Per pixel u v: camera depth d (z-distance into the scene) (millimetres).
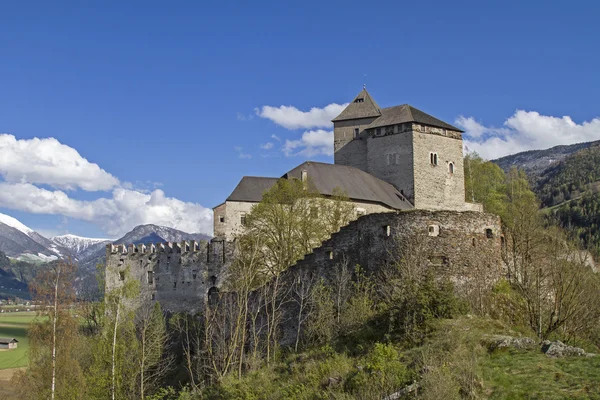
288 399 46062
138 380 66625
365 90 124812
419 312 49594
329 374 47031
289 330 64062
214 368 59031
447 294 50812
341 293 59500
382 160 115500
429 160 113125
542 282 57969
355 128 121500
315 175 103000
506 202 121875
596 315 56500
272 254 81812
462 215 58281
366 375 43688
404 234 58344
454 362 41812
